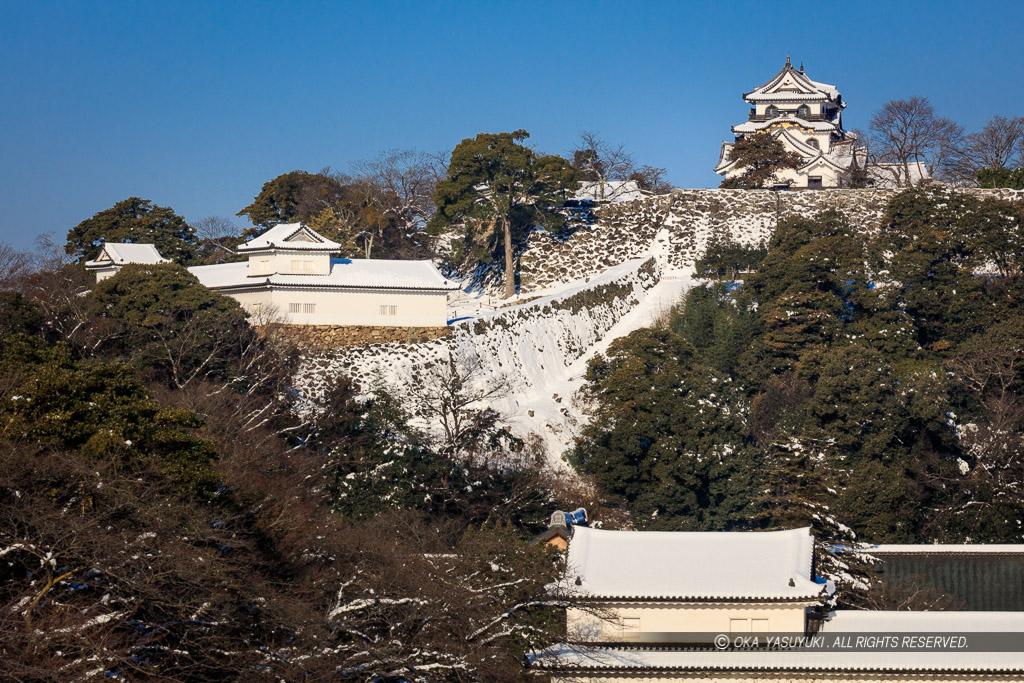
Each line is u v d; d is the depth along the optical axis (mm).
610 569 45406
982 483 70562
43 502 32688
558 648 42812
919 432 78500
